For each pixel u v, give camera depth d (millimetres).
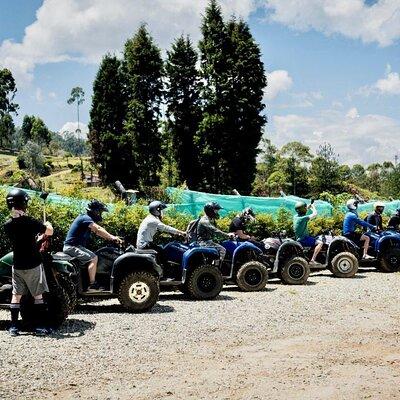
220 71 50156
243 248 12531
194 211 18594
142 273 9750
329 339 7895
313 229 18688
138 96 55875
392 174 70188
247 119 49688
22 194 7879
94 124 59344
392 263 15711
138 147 54406
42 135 157500
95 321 8859
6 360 6609
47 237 8188
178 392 5684
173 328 8422
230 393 5676
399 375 6293
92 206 9883
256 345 7539
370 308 10195
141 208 14555
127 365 6547
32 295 7875
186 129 51719
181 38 53156
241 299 11234
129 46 56344
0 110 136125
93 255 9508
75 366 6457
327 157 77312
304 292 12164
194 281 11148
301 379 6125
